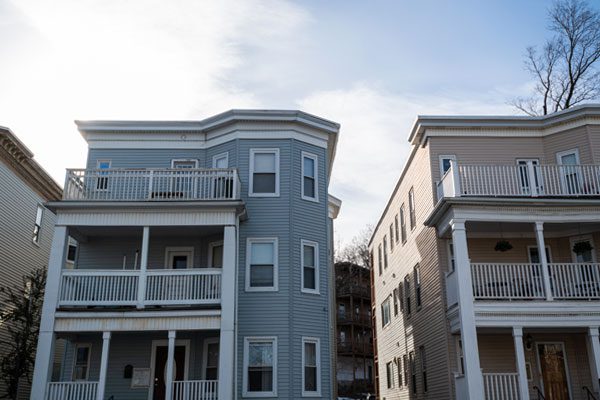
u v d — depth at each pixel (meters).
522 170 19.75
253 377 17.98
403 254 25.44
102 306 17.08
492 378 16.06
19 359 21.14
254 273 19.08
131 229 18.72
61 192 27.59
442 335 18.77
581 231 18.66
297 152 20.50
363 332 52.84
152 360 18.78
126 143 21.44
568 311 16.33
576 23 31.70
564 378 17.92
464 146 20.28
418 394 22.36
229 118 20.56
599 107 19.27
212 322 16.75
